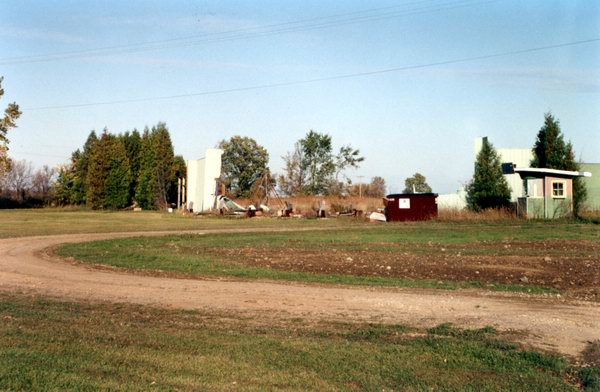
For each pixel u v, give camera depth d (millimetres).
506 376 7340
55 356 7703
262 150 100688
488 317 10797
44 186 103375
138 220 51094
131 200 90312
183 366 7426
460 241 25266
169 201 87625
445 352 8344
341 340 9062
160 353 8023
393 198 44562
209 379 6926
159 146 84875
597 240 24562
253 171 98625
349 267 17938
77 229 37281
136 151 93000
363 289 13977
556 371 7605
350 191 90625
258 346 8539
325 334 9469
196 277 16172
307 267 18062
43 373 6895
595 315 10938
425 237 27562
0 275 16594
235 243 26141
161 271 17391
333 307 11750
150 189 85062
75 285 14734
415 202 43812
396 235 29156
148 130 94500
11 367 7098
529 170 38906
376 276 16156
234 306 11867
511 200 47250
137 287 14359
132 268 18031
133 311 11312
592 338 9242
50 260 20406
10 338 8703
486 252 20953
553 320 10484
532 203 39250
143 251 23188
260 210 58062
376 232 31844
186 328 9812
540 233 28328
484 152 46625
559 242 24031
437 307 11742
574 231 29141
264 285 14633
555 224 34375
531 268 17078
